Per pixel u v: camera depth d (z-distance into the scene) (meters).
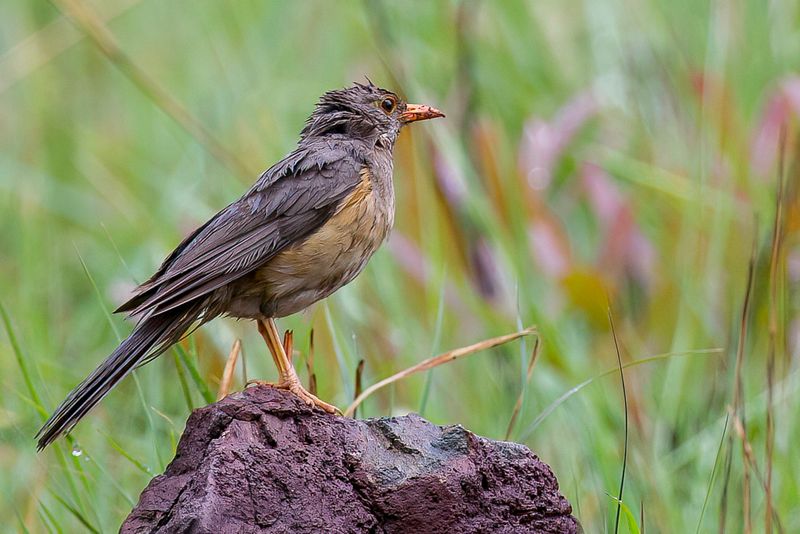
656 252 14.15
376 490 7.90
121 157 17.22
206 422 7.95
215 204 14.70
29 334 13.31
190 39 17.98
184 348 10.53
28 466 11.49
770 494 9.86
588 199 14.62
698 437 11.84
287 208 9.59
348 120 10.67
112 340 14.09
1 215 16.89
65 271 15.80
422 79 15.59
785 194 13.41
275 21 17.14
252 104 15.59
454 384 12.59
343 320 12.51
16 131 18.17
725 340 13.11
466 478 8.02
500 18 16.11
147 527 7.70
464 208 13.65
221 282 9.28
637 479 10.83
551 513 8.17
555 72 16.03
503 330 12.66
